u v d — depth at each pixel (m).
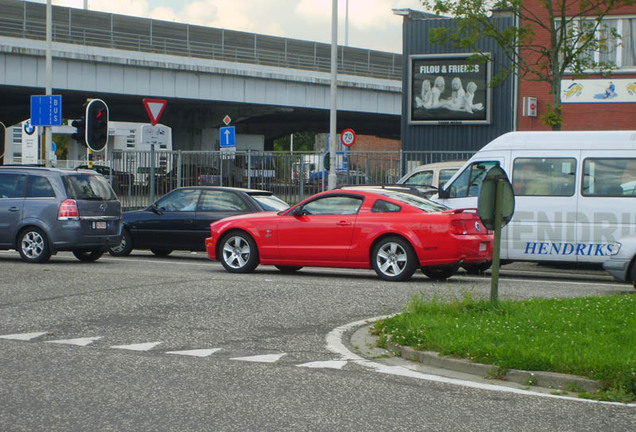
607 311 10.26
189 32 62.94
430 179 23.33
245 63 65.00
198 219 19.52
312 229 15.45
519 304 10.72
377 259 15.02
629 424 6.16
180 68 60.81
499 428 6.04
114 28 59.06
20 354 8.44
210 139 75.50
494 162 17.31
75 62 56.12
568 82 30.86
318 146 118.31
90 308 11.38
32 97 27.20
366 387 7.20
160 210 20.02
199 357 8.36
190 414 6.29
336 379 7.48
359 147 115.69
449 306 10.41
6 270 16.12
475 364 7.76
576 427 6.08
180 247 19.78
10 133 84.06
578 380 7.14
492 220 10.45
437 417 6.30
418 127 36.94
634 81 30.06
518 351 7.78
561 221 16.58
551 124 24.34
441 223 14.62
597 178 16.41
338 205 15.47
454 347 8.11
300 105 68.00
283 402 6.66
